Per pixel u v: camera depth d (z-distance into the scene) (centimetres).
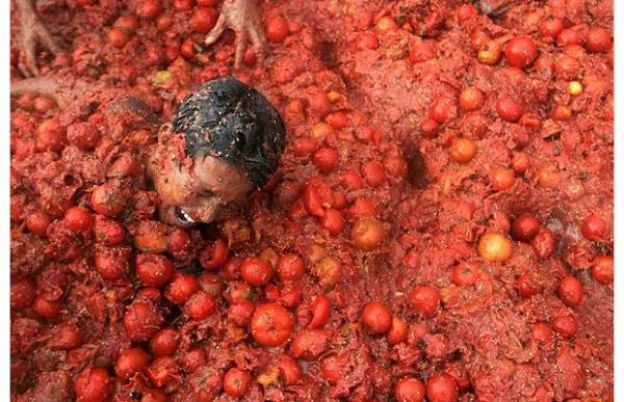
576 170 154
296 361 131
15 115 152
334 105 161
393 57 168
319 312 131
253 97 123
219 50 170
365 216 144
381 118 165
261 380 126
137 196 134
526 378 129
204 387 126
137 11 173
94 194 131
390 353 135
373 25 178
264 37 161
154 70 167
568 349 133
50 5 171
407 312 140
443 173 156
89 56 161
